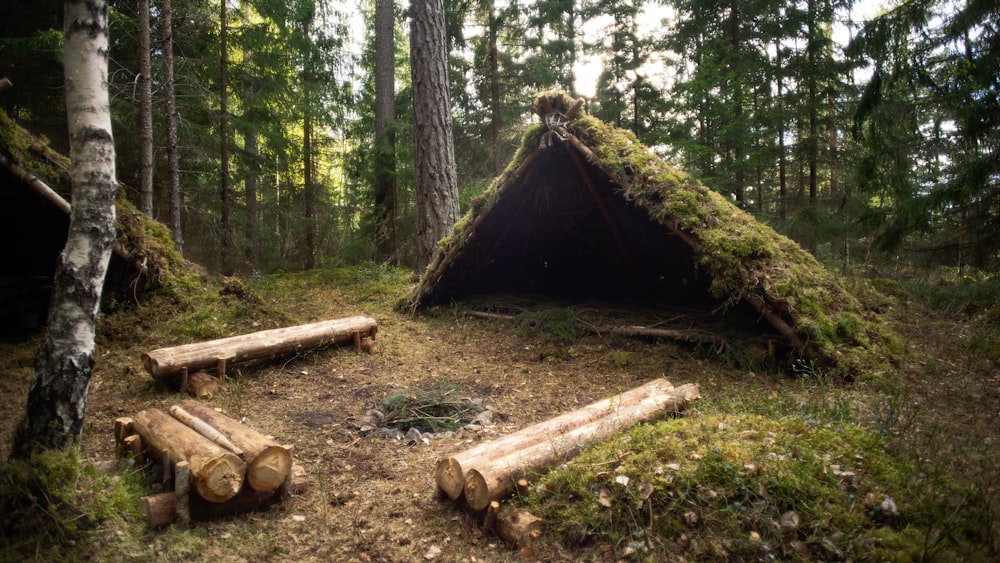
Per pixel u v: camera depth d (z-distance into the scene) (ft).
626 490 9.75
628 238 28.53
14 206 23.48
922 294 29.76
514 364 21.48
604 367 20.85
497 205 26.27
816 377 18.12
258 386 18.01
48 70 33.65
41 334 21.74
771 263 20.26
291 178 62.39
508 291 33.17
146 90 29.53
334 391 18.15
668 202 20.99
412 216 52.19
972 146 27.48
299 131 72.08
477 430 15.15
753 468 9.88
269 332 19.79
